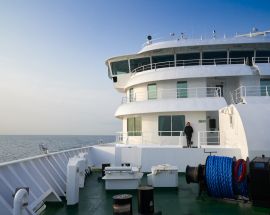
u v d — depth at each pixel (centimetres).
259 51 2061
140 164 1581
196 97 1933
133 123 2141
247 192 978
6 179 737
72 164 987
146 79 2094
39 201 812
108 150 1788
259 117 1273
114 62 2414
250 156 1184
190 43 2050
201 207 934
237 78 2055
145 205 835
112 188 1177
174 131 1947
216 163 1033
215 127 2003
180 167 1533
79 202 1003
